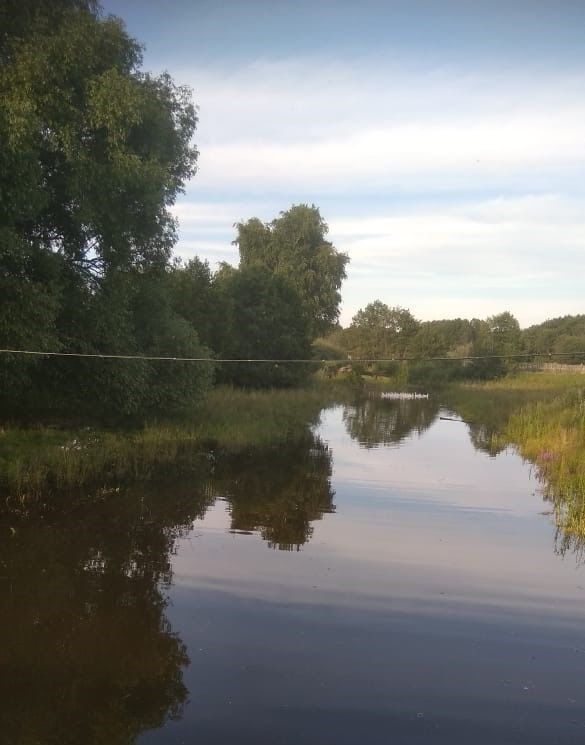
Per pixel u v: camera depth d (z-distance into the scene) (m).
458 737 4.28
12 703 4.59
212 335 28.09
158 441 15.16
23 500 9.45
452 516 9.73
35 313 11.10
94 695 4.71
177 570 7.20
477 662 5.28
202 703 4.62
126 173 12.45
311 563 7.54
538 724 4.44
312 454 15.52
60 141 11.41
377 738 4.26
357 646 5.51
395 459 15.00
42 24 11.67
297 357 34.00
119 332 13.66
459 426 22.36
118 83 11.91
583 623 6.06
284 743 4.19
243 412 21.16
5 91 10.57
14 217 11.05
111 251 14.02
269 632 5.74
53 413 15.85
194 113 16.36
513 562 7.70
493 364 44.72
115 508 9.66
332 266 47.81
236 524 9.13
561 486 11.03
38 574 6.95
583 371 46.09
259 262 36.00
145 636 5.61
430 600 6.52
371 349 63.47
